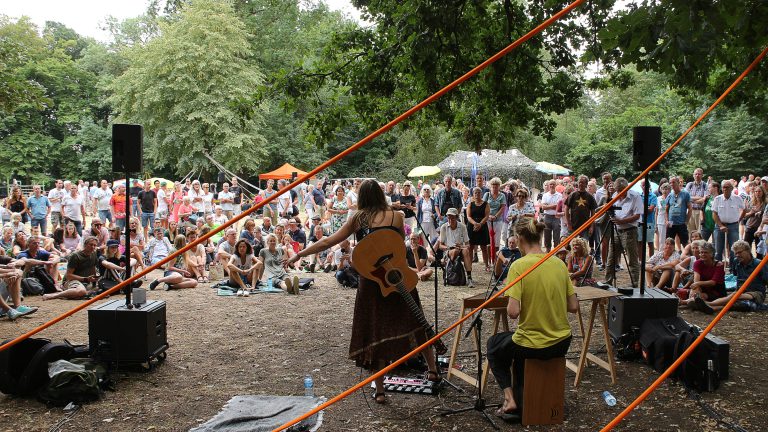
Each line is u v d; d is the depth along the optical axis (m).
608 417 4.88
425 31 8.67
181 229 14.35
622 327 6.36
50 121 48.41
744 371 6.00
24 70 45.66
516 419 4.74
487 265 12.71
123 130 6.12
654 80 40.59
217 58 35.47
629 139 33.69
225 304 9.84
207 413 5.15
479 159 29.80
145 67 36.09
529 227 4.64
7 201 16.70
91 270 10.61
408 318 4.86
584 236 12.46
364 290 4.90
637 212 10.53
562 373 4.67
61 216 18.23
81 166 45.69
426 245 14.36
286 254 13.52
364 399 5.35
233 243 12.41
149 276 12.61
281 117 43.09
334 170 45.69
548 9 9.31
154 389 5.75
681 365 5.55
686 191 12.18
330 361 6.62
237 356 6.83
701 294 8.78
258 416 4.94
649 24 4.05
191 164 36.00
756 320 8.13
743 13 4.07
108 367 5.99
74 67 49.22
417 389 5.46
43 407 5.29
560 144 42.19
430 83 9.71
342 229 4.92
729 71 8.55
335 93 10.99
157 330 6.29
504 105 10.47
